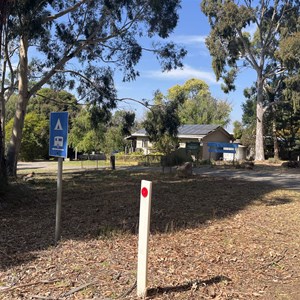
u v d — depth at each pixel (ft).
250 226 26.89
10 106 173.99
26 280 15.69
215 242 22.15
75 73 67.46
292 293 15.14
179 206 34.86
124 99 72.08
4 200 32.53
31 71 74.38
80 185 52.26
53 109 160.97
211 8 127.34
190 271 16.99
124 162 121.80
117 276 16.03
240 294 14.83
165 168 91.97
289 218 30.32
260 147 139.85
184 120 221.46
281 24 133.18
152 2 60.70
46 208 32.73
